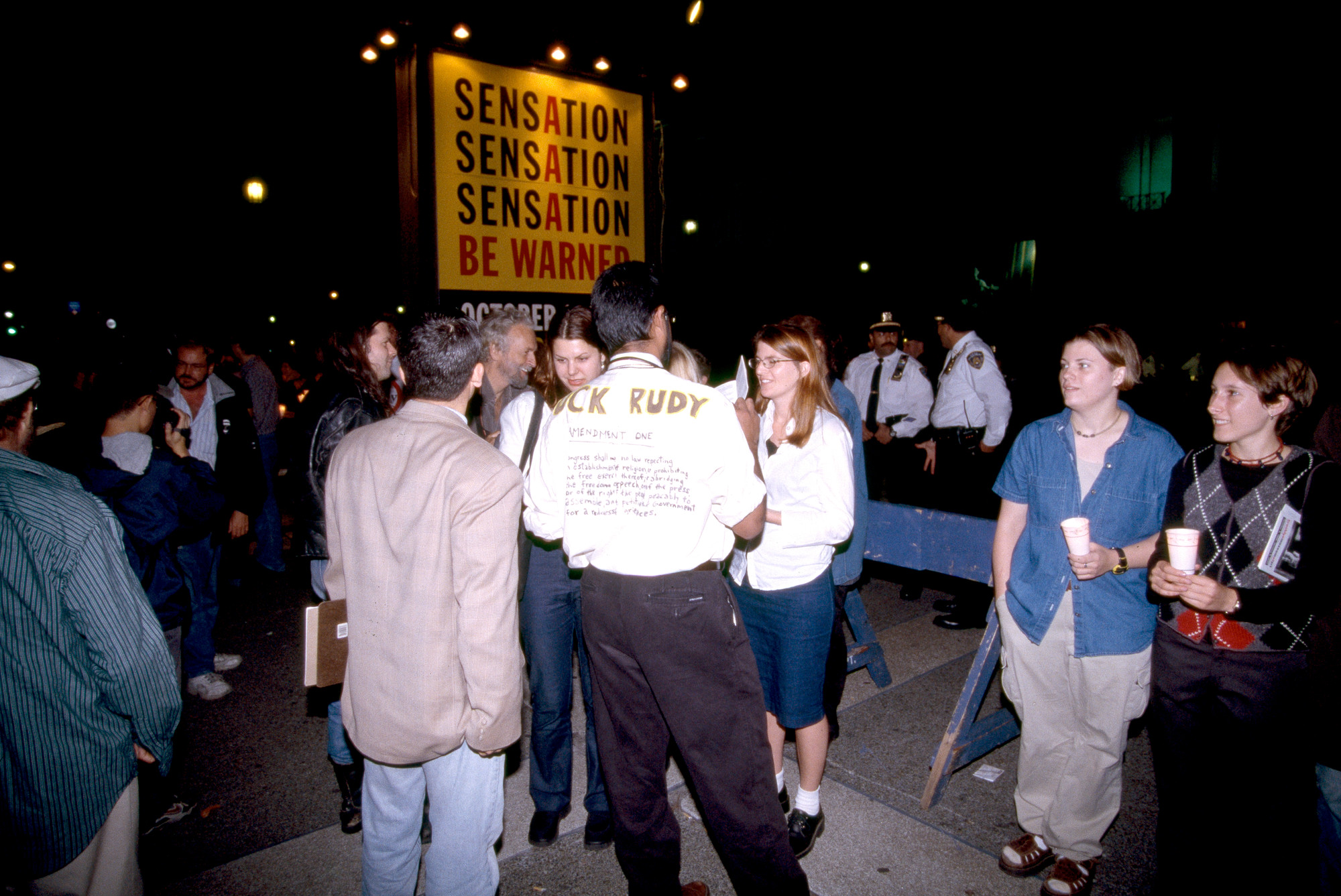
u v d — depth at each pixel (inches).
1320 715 81.0
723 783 82.4
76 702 64.3
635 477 79.3
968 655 176.7
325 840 114.8
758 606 102.3
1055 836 99.2
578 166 222.2
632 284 81.3
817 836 111.9
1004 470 102.9
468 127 202.5
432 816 80.4
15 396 66.0
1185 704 86.1
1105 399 92.6
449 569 73.2
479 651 72.2
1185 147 976.3
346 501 77.3
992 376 214.8
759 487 81.3
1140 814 117.0
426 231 200.2
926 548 148.9
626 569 79.7
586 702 109.7
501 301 212.1
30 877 64.6
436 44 195.3
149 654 68.1
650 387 79.5
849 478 99.2
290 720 152.1
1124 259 1023.6
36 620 61.7
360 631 75.7
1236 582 81.1
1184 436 505.7
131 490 106.7
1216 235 940.0
